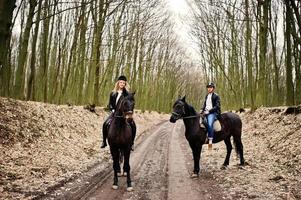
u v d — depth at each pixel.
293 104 18.52
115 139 9.21
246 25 28.27
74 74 27.39
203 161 13.82
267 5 22.02
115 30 29.11
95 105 26.19
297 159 11.29
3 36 12.05
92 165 12.05
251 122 20.67
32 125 13.94
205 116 11.27
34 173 9.70
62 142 14.33
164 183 10.03
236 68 34.62
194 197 8.52
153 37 42.66
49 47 25.42
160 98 58.84
